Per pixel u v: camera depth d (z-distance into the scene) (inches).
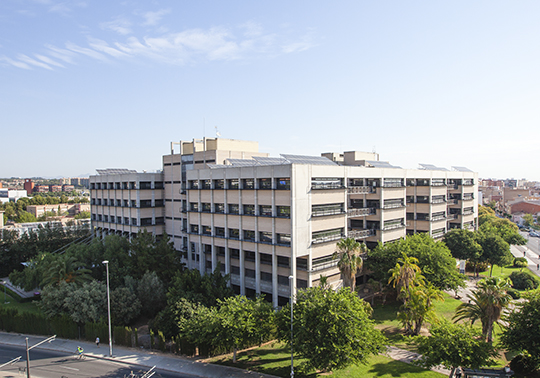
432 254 2320.4
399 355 1707.7
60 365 1704.0
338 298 1486.2
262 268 2431.1
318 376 1507.1
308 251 2230.6
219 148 3179.1
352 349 1362.0
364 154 3533.5
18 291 3009.4
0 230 3836.1
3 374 1614.2
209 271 2842.0
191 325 1670.8
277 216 2228.1
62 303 2110.0
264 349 1851.6
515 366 1502.2
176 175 3462.1
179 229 3474.4
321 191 2337.6
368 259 2620.6
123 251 2847.0
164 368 1651.1
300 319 1450.5
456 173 3905.0
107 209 3983.8
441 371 1540.4
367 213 2807.6
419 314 1825.8
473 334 1425.9
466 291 2792.8
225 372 1589.6
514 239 4092.0
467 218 4126.5
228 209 2593.5
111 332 1985.7
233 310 1605.6
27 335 2119.8
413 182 3555.6
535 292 1536.7
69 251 3024.1
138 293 2198.6
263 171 2308.1
